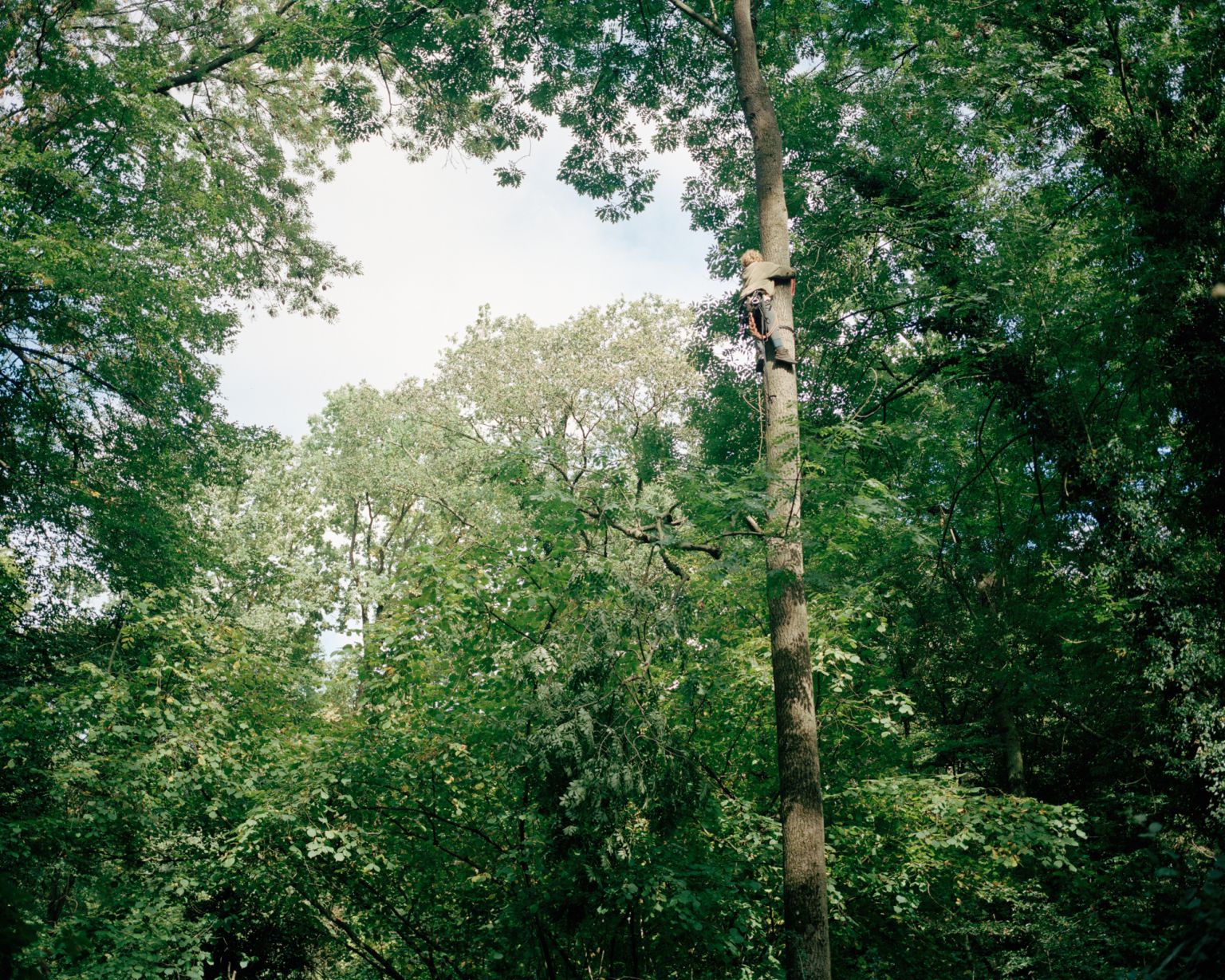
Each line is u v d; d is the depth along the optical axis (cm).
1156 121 1248
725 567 896
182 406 1684
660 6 1512
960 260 1236
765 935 1040
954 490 1545
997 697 1570
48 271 1297
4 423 1518
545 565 1138
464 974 1122
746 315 896
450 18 1490
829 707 1166
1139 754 1148
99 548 1608
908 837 1095
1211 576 1041
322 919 1212
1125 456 1136
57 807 1185
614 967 1130
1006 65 1259
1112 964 941
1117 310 1183
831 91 1396
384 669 1114
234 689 1320
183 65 1841
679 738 1062
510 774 1015
